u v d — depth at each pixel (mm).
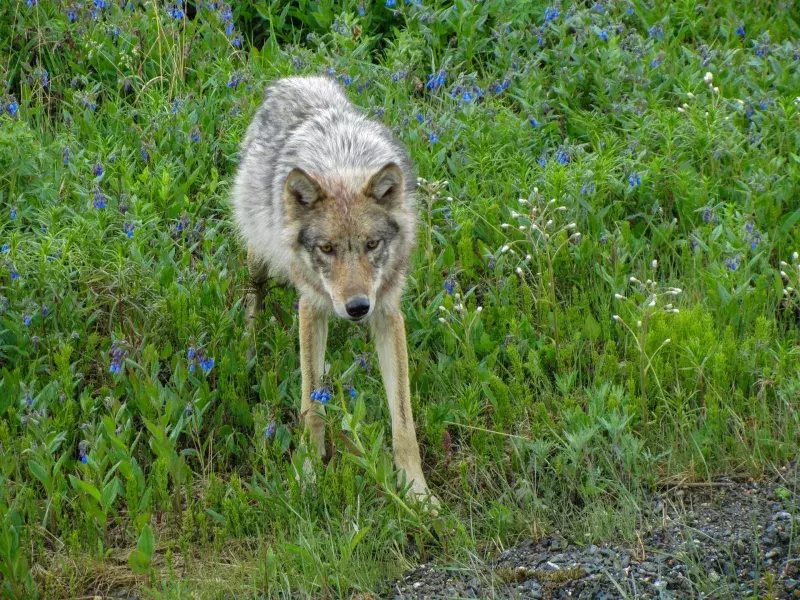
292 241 8656
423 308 10477
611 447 8531
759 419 8906
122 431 8242
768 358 9492
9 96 11547
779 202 11438
